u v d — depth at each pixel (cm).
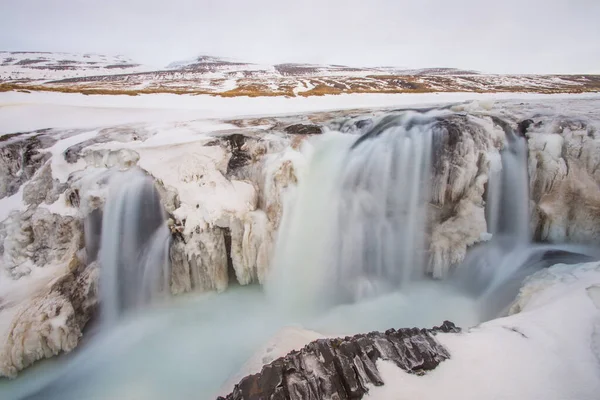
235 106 1498
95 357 601
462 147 757
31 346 552
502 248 740
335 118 1073
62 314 590
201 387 528
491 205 760
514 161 786
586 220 725
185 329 645
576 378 352
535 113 966
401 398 341
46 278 624
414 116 973
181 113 1297
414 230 760
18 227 685
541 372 362
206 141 832
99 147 803
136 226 720
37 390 547
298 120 1068
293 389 356
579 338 397
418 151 786
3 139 891
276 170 753
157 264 716
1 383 536
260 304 700
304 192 758
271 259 717
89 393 535
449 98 1708
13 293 595
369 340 418
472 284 707
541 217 766
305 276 722
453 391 346
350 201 766
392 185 781
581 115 919
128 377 557
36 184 767
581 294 471
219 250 707
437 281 738
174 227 686
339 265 738
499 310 599
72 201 710
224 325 650
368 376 365
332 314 669
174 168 754
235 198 732
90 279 659
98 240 694
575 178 738
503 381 355
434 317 638
